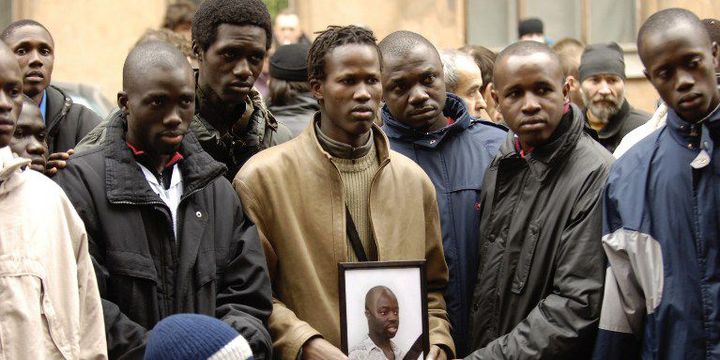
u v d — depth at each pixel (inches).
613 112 306.7
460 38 549.6
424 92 223.5
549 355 197.6
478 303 212.4
